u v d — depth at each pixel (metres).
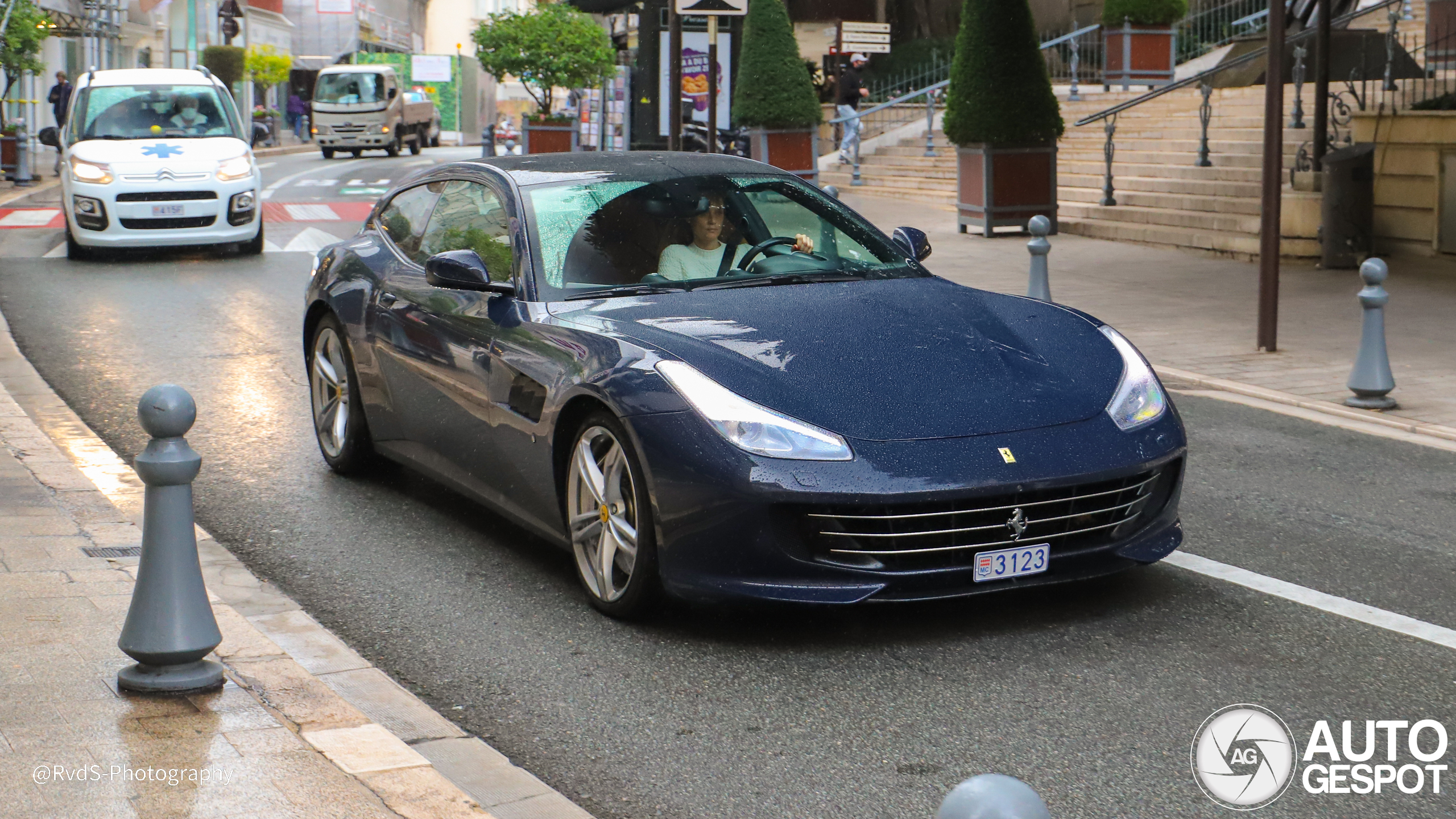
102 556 5.24
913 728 3.90
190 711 3.80
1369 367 8.38
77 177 15.83
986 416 4.52
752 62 22.00
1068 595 4.98
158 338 10.95
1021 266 15.68
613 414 4.64
